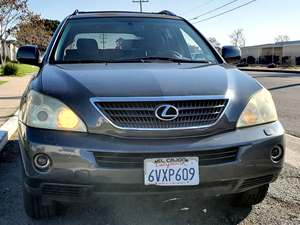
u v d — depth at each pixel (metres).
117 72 3.19
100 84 2.91
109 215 3.33
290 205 3.53
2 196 3.79
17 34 38.25
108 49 4.03
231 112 2.89
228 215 3.33
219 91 2.95
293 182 4.12
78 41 4.04
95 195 2.72
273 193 3.81
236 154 2.82
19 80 18.55
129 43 4.13
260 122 3.00
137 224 3.17
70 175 2.67
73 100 2.79
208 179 2.74
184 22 4.73
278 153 3.02
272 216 3.31
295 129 6.95
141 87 2.88
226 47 4.62
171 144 2.70
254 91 3.12
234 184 2.85
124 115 2.73
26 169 2.77
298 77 23.58
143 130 2.71
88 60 3.82
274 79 21.34
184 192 2.74
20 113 3.21
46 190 2.75
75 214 3.34
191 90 2.89
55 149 2.68
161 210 3.42
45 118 2.79
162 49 4.11
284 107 9.76
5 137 5.78
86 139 2.69
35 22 37.12
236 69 3.64
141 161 2.67
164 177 2.69
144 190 2.70
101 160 2.68
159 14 4.84
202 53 4.20
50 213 3.20
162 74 3.16
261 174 2.92
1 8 30.91
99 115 2.73
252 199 3.38
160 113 2.75
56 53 3.86
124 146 2.66
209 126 2.81
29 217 3.30
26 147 2.77
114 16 4.53
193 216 3.31
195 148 2.71
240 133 2.87
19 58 4.28
